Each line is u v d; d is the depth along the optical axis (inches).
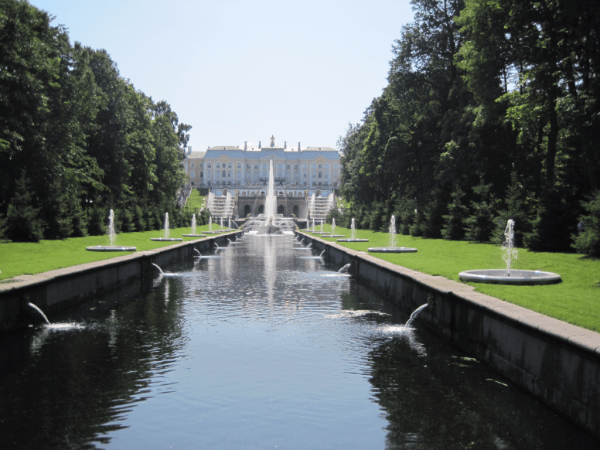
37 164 1275.8
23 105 1182.9
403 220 1835.6
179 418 278.7
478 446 246.2
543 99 1059.9
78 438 255.0
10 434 259.3
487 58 1211.2
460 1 1672.0
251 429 265.6
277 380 340.8
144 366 370.6
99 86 1897.1
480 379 344.8
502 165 1414.9
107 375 350.3
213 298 681.6
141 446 246.4
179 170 3014.3
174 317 549.0
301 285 821.2
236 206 4985.2
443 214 1487.5
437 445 248.2
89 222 1582.2
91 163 1787.6
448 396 313.3
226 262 1259.2
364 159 2341.3
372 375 352.5
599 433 243.0
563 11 852.0
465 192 1459.2
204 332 479.5
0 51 1141.7
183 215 2834.6
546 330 288.4
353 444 249.4
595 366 245.9
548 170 1103.0
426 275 575.5
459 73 1710.1
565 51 945.5
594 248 743.1
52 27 1485.0
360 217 2559.1
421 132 1800.0
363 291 756.0
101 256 845.2
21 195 1163.9
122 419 277.6
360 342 445.1
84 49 1797.5
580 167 916.0
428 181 1808.6
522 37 1018.1
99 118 1891.0
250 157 7180.1
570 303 378.9
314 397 310.2
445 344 440.8
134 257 838.5
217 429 265.4
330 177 7190.0
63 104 1446.9
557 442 250.1
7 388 324.8
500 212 1131.9
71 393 315.9
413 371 362.3
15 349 416.8
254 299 674.2
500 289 452.4
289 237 2933.1
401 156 1863.9
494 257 845.8
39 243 1114.7
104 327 498.6
